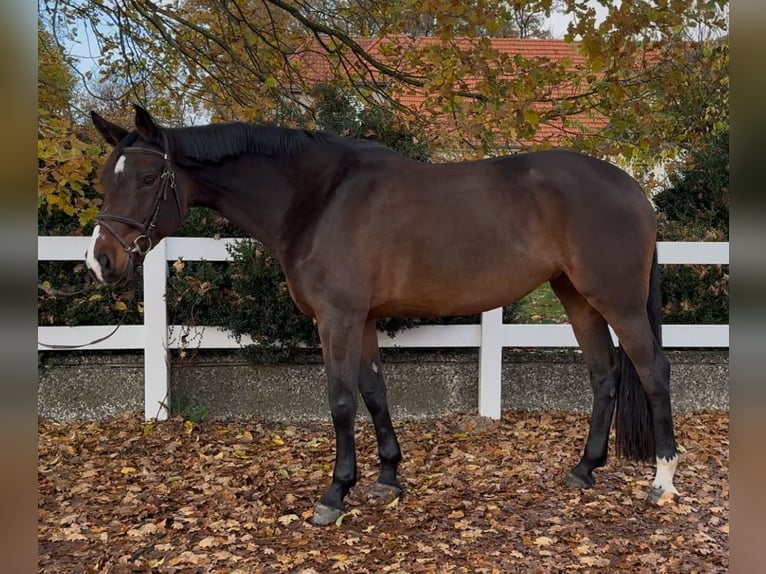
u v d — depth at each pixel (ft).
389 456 9.92
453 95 12.35
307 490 10.16
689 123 17.65
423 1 10.89
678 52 13.42
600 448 10.23
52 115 11.95
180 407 13.79
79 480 10.59
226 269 13.83
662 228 15.47
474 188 9.12
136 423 13.32
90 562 7.87
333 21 16.62
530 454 11.82
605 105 13.03
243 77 15.67
